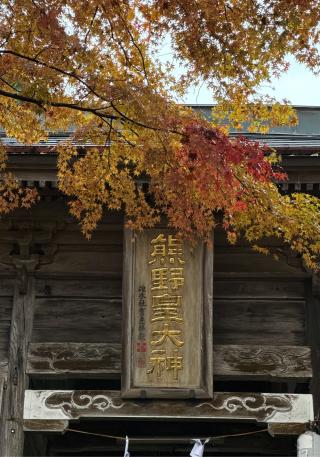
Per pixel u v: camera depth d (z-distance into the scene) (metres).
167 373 12.16
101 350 12.82
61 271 13.45
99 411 12.30
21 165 12.34
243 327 13.19
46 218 13.46
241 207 10.62
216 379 12.86
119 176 11.22
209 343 12.27
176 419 12.34
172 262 12.59
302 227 11.12
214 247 13.49
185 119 9.77
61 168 11.26
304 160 12.29
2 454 12.26
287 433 12.21
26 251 13.41
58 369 12.73
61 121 10.52
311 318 13.11
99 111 9.89
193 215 11.19
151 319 12.38
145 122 9.67
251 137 15.23
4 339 13.20
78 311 13.37
